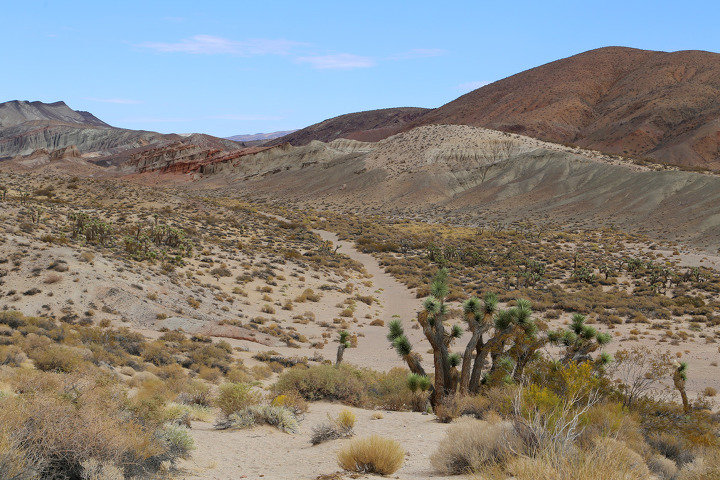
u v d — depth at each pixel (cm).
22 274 4631
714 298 7312
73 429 635
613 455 618
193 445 980
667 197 15488
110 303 4591
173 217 10631
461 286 7975
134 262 6128
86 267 5069
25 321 3278
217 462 977
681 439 1182
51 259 4997
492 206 18338
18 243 5228
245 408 1462
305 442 1262
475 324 1770
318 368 2134
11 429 593
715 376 3628
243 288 6744
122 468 652
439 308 1784
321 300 7019
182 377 2452
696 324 5703
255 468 938
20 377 1112
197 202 13775
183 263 6894
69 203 11250
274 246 9838
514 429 761
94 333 3253
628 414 1255
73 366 1958
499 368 1780
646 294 7550
